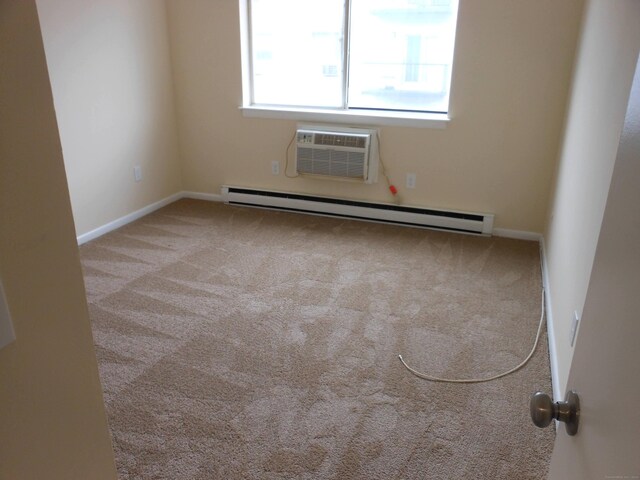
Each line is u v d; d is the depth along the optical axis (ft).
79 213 11.80
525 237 12.40
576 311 6.42
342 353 8.02
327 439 6.36
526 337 8.45
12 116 2.03
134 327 8.60
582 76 9.00
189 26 13.34
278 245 11.94
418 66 12.33
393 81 12.65
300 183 13.91
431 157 12.52
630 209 2.39
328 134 12.76
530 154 11.75
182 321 8.81
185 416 6.69
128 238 12.26
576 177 8.08
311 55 12.97
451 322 8.88
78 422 2.64
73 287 2.48
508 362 7.84
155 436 6.37
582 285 6.27
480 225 12.52
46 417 2.41
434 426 6.58
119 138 12.60
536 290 9.97
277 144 13.73
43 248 2.27
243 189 14.34
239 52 13.17
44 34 10.29
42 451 2.41
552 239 10.19
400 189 13.05
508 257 11.39
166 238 12.30
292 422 6.62
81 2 10.98
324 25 12.60
